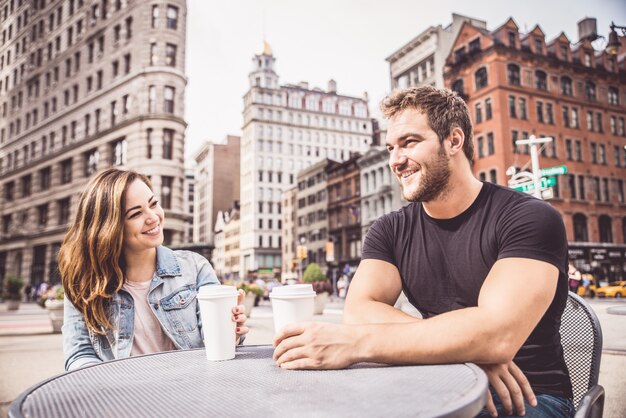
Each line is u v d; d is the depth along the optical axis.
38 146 41.00
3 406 4.47
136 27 33.12
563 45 40.88
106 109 34.56
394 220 2.12
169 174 31.25
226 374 1.35
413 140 1.84
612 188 40.78
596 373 1.79
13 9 46.97
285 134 93.25
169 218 30.77
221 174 110.44
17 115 44.50
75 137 37.41
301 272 66.50
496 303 1.43
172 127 31.73
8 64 46.69
